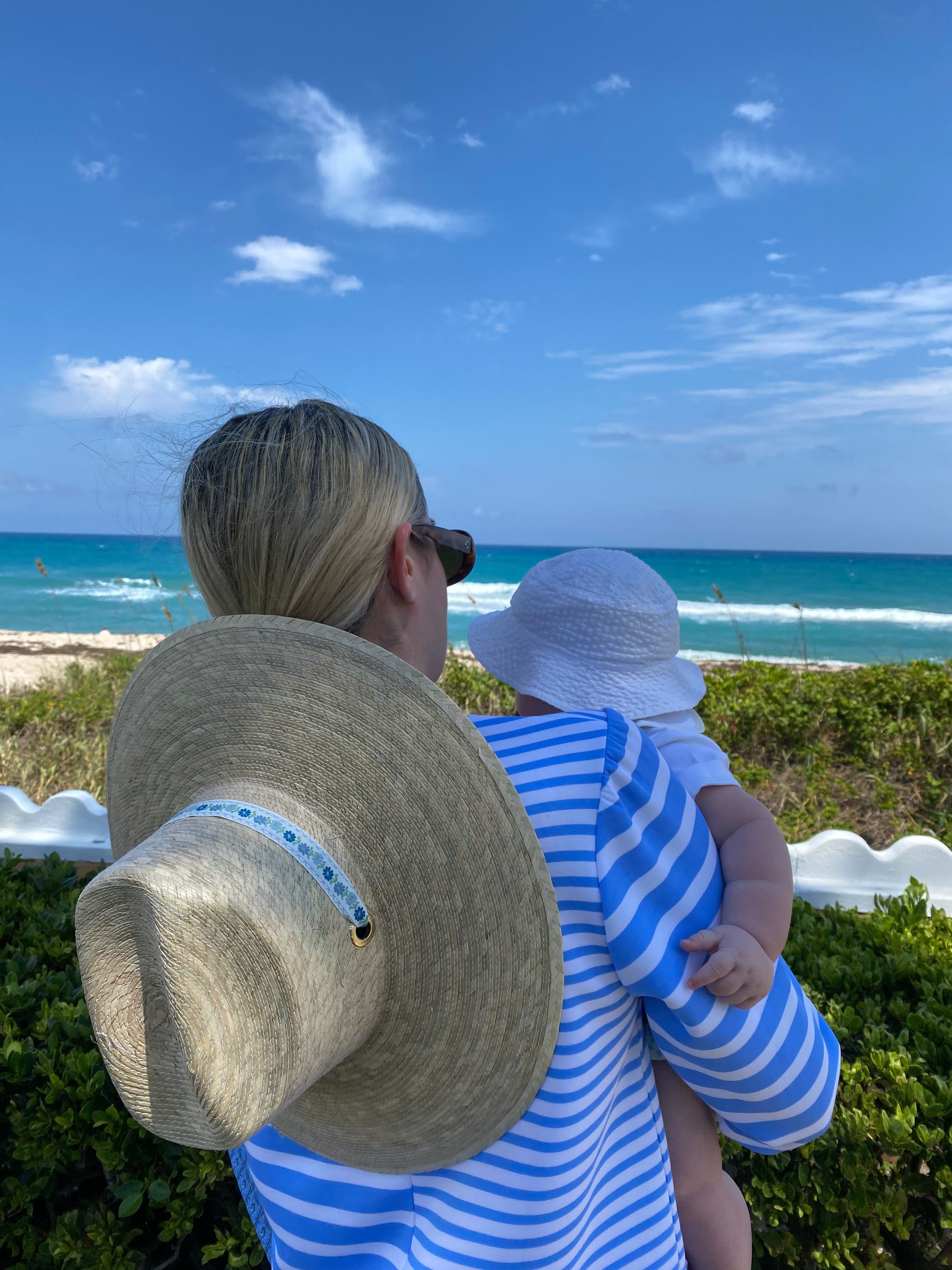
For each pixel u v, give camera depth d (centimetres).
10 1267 218
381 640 108
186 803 102
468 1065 90
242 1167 121
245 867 79
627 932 92
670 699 133
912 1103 202
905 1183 194
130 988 83
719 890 105
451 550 116
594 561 140
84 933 83
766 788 547
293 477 101
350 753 91
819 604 3881
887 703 638
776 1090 101
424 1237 94
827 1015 241
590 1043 91
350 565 102
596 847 94
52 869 348
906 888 323
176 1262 223
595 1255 97
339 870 85
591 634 132
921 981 256
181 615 1598
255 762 95
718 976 95
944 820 493
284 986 77
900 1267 204
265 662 96
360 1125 99
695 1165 115
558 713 118
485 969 88
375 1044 93
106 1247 208
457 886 88
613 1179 99
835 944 274
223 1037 75
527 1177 89
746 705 625
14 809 412
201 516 107
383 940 90
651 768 100
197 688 100
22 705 795
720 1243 117
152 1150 215
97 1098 218
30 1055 227
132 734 109
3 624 2597
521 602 144
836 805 517
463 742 87
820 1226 196
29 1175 224
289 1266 102
